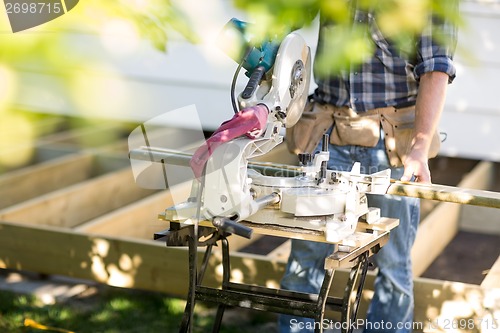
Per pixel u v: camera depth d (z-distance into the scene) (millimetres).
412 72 4883
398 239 5113
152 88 9172
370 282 5875
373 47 4805
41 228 6781
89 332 6039
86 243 6648
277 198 4121
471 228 8664
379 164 5016
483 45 8344
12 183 8297
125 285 6594
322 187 4164
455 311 5742
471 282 7203
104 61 1532
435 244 7645
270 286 6145
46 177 8664
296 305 4281
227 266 5070
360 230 4352
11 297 6617
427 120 4582
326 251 5215
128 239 6559
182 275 6422
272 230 4082
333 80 5066
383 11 2350
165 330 6098
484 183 9008
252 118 3920
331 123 5121
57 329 6039
